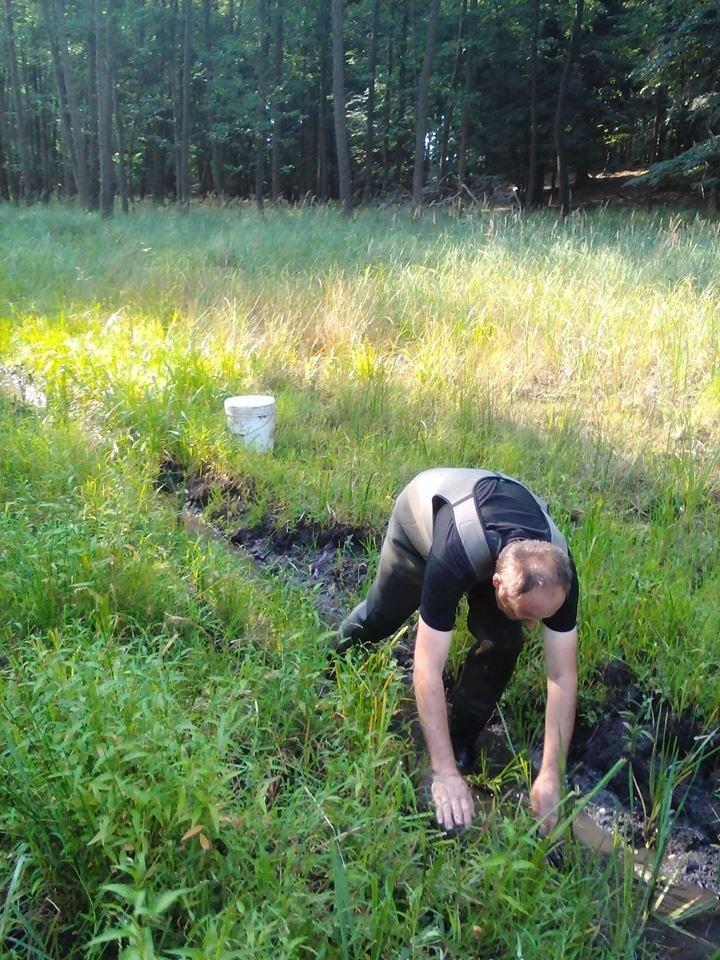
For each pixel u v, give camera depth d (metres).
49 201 29.09
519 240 11.03
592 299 8.18
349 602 4.24
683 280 8.49
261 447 5.62
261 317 8.03
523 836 2.61
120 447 5.53
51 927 2.45
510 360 7.07
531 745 3.59
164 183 37.34
